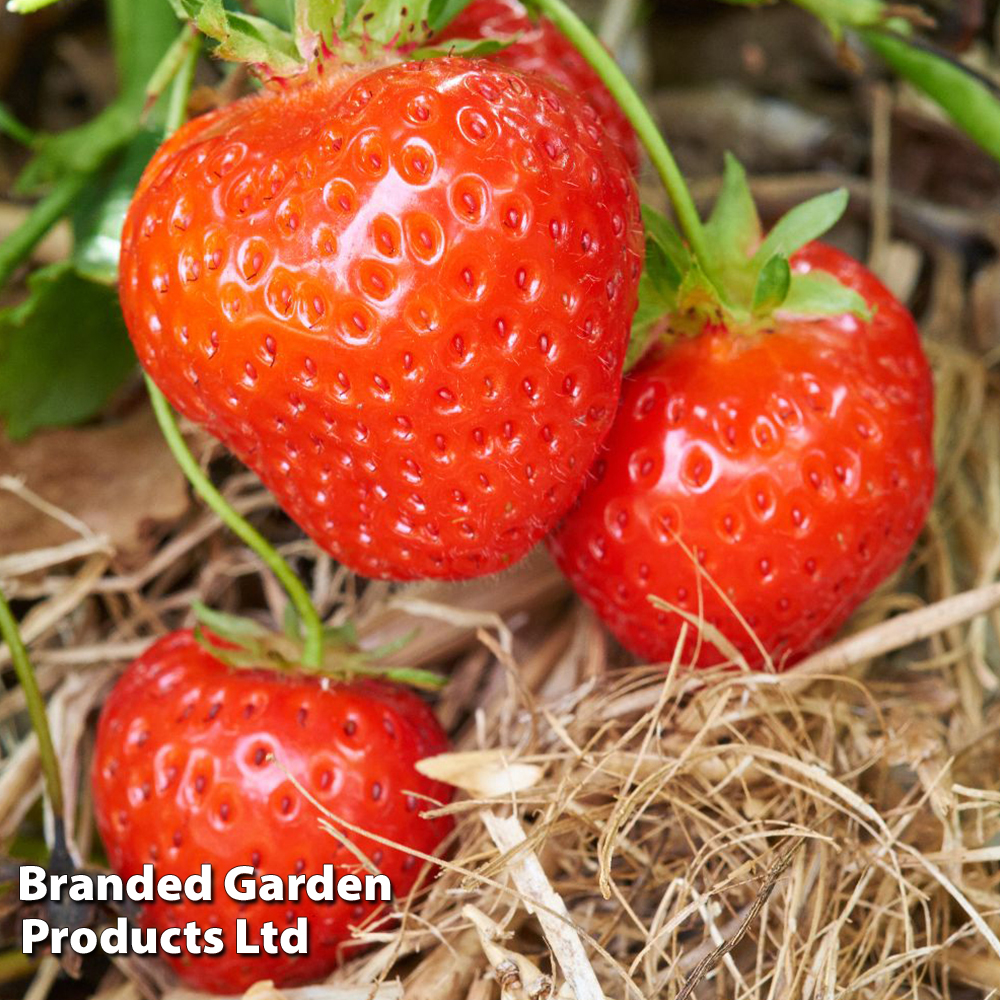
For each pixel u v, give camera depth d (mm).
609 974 266
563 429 258
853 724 278
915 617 277
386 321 250
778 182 347
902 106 349
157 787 271
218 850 269
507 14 289
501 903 268
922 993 273
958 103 306
